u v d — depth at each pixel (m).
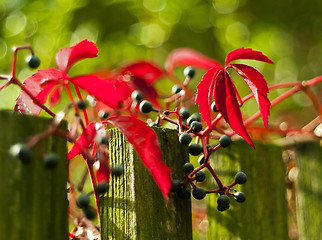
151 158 0.55
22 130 0.52
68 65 0.59
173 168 0.61
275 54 2.44
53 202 0.53
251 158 0.70
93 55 0.59
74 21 1.92
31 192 0.52
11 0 1.92
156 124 0.62
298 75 2.57
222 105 0.58
